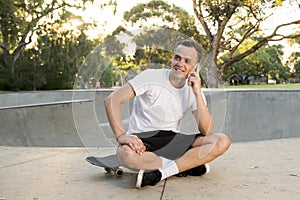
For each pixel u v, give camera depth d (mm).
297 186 2174
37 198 2027
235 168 2629
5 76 18188
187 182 2273
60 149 3615
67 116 6840
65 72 19141
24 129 6105
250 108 8031
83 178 2426
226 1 15125
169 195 2031
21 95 11203
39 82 18234
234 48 16547
